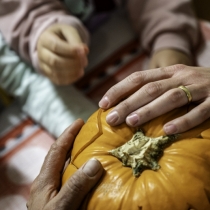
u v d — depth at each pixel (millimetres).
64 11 730
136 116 377
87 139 391
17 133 673
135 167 359
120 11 843
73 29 628
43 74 668
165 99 383
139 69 711
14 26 696
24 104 704
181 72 422
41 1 708
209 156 358
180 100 386
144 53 746
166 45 683
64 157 426
